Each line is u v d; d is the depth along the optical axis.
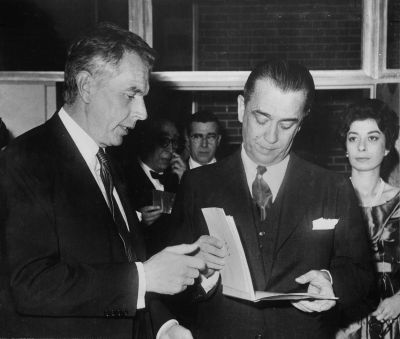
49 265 1.41
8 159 1.46
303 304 1.68
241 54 6.40
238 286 1.62
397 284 2.78
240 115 1.98
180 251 1.56
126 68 1.54
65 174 1.51
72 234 1.47
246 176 1.92
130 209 1.80
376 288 2.75
